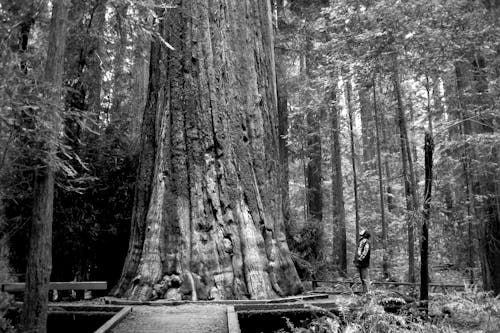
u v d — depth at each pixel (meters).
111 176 11.79
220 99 10.35
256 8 11.88
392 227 19.69
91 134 11.94
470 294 7.86
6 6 5.92
